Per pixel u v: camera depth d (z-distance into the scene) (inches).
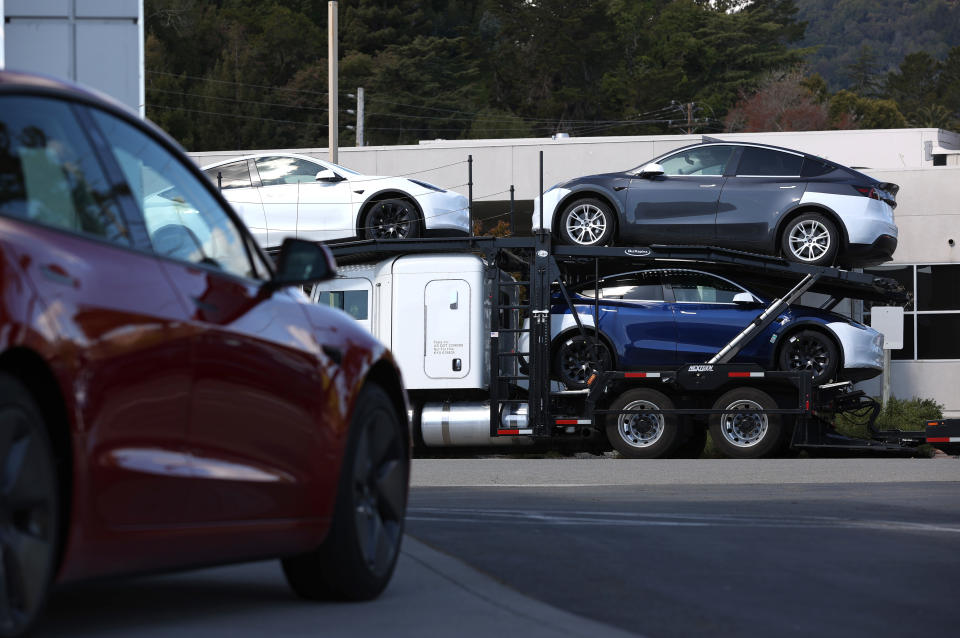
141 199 580.7
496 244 2348.7
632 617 669.9
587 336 2359.7
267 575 791.7
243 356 601.9
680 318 2357.3
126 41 1624.0
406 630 607.8
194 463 563.5
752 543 978.1
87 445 492.7
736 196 2396.7
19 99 515.5
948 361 3523.6
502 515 1198.3
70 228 518.3
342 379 679.7
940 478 1834.4
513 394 2390.5
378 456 717.3
